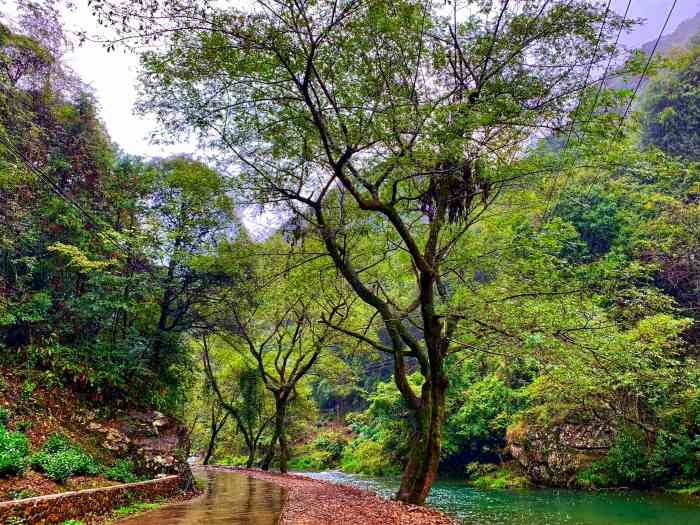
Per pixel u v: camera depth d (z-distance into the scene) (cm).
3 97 1338
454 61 1090
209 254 1741
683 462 1761
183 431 1638
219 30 869
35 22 1488
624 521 1292
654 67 885
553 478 2133
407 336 1252
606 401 1908
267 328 2703
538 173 980
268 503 1161
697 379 1546
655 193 2248
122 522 836
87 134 1725
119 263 1472
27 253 1442
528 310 970
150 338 1731
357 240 1366
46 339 1341
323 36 874
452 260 1193
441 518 955
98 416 1381
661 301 1053
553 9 942
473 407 2692
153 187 1777
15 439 902
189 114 1018
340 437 4497
